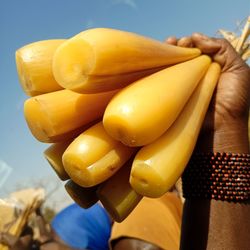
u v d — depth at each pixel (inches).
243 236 11.4
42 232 29.0
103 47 8.3
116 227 16.3
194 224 11.7
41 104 9.0
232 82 12.2
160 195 8.8
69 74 8.5
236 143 11.9
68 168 8.9
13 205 25.6
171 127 9.3
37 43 9.8
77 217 24.6
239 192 11.5
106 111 8.5
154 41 9.7
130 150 9.2
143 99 8.5
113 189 9.6
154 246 15.5
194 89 10.5
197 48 12.2
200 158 11.8
